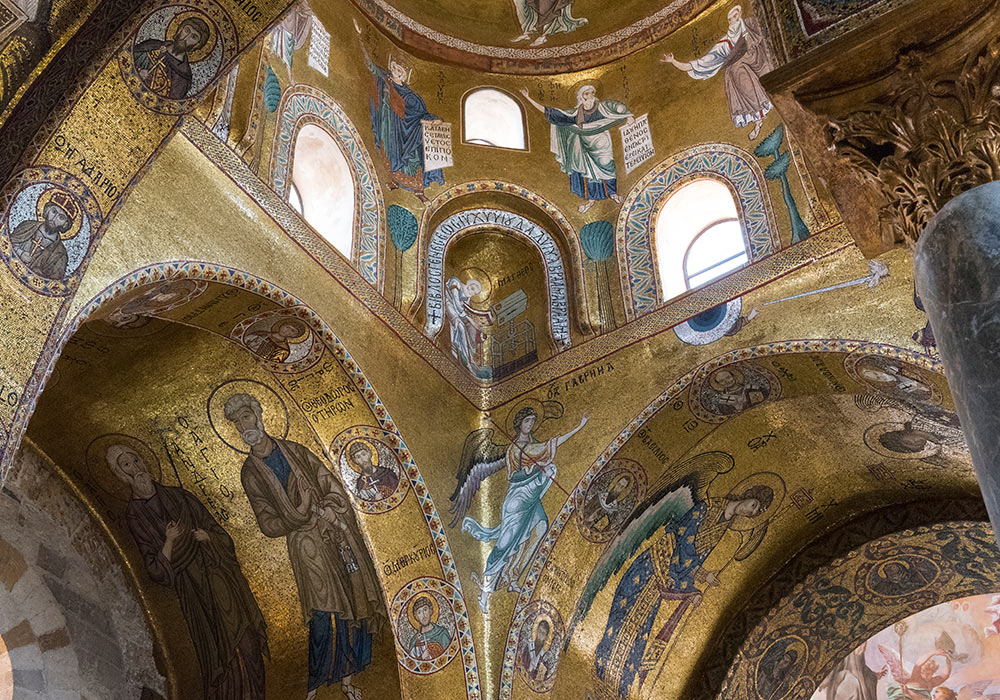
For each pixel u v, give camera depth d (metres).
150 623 9.80
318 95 10.49
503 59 12.52
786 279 10.30
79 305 7.18
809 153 7.19
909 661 13.69
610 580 10.61
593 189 11.81
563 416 10.74
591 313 11.14
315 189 10.18
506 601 9.98
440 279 11.15
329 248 9.88
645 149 11.81
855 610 11.49
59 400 9.25
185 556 9.80
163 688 9.63
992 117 6.50
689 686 11.18
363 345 9.80
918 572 11.23
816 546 11.39
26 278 6.72
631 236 11.44
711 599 11.34
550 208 11.73
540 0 12.79
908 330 9.48
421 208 11.30
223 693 9.70
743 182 11.02
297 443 9.57
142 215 8.03
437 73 12.23
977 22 6.48
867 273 9.91
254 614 9.76
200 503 9.73
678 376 10.38
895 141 6.74
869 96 6.77
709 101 11.67
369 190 10.78
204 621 9.80
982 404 5.70
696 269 11.09
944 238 6.30
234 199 8.96
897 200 6.80
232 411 9.48
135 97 7.19
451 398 10.68
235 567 9.76
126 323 8.59
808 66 6.80
